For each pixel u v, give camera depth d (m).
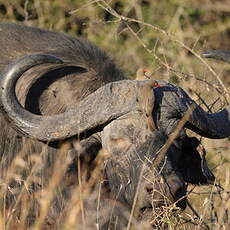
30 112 11.73
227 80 16.91
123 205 11.64
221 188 12.65
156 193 11.19
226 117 12.20
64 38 13.27
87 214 11.98
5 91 11.60
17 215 12.23
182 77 14.61
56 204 12.22
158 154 11.27
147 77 12.37
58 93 12.39
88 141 12.00
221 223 12.59
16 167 12.38
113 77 12.88
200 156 11.95
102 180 11.80
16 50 12.97
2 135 12.59
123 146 11.44
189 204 12.73
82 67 12.76
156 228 11.45
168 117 11.48
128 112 11.45
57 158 12.23
